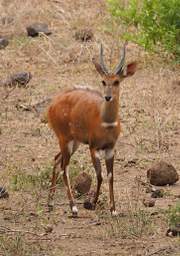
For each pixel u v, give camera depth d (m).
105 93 12.27
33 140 16.25
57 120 13.00
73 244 11.52
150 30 19.77
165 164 13.98
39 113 17.61
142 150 15.71
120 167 14.87
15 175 14.08
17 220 12.44
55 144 16.06
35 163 15.01
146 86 19.09
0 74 20.00
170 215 12.14
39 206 12.97
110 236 11.73
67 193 12.74
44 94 18.75
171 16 19.64
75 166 14.52
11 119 17.34
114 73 12.48
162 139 16.16
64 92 13.19
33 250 11.26
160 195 13.39
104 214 12.62
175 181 14.03
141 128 16.77
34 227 12.14
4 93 18.75
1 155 15.44
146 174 14.52
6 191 13.38
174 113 17.58
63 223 12.34
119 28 21.98
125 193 13.58
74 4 24.36
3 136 16.44
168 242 11.50
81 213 12.71
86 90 12.98
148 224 12.03
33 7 23.94
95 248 11.35
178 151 15.70
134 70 12.75
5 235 11.80
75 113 12.70
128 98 18.39
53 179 13.09
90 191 13.41
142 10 20.02
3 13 23.58
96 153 12.56
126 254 11.12
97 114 12.38
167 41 19.72
